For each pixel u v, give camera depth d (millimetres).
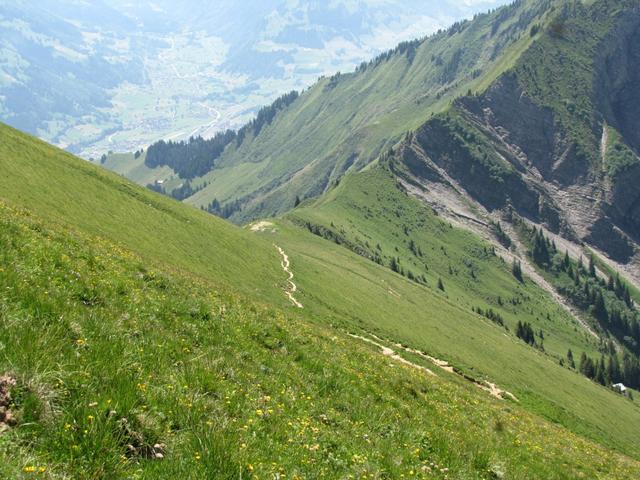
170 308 19047
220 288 44219
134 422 8453
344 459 11352
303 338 23500
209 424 9344
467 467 14828
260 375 15086
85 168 78875
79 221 56656
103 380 9203
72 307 13023
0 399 7555
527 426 28000
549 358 161250
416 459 13680
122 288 18938
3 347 8594
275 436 10953
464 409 24266
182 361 12547
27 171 62062
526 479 16281
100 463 7348
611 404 120375
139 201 79125
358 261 163750
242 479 8305
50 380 8320
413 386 23891
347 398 16953
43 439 7359
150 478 7547
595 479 21172
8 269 13906
